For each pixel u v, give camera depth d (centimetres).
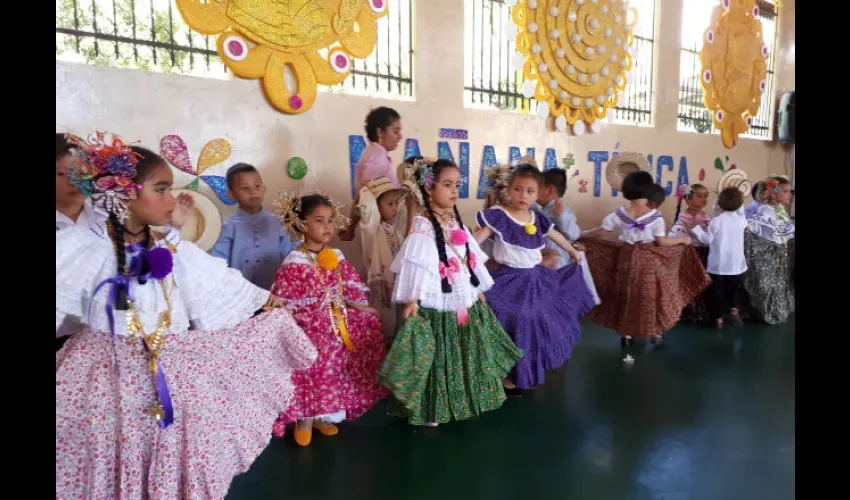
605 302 423
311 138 402
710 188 716
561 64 550
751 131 785
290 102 386
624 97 629
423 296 282
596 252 426
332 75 403
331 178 412
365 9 414
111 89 329
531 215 339
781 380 363
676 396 336
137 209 183
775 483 239
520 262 324
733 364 395
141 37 349
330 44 400
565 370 385
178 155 350
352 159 420
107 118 328
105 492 178
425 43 459
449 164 292
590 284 406
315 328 269
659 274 403
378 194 360
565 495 231
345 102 415
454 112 481
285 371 229
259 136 381
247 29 364
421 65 458
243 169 337
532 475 247
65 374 178
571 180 575
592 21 562
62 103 315
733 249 481
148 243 191
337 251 288
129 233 187
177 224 307
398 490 235
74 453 178
